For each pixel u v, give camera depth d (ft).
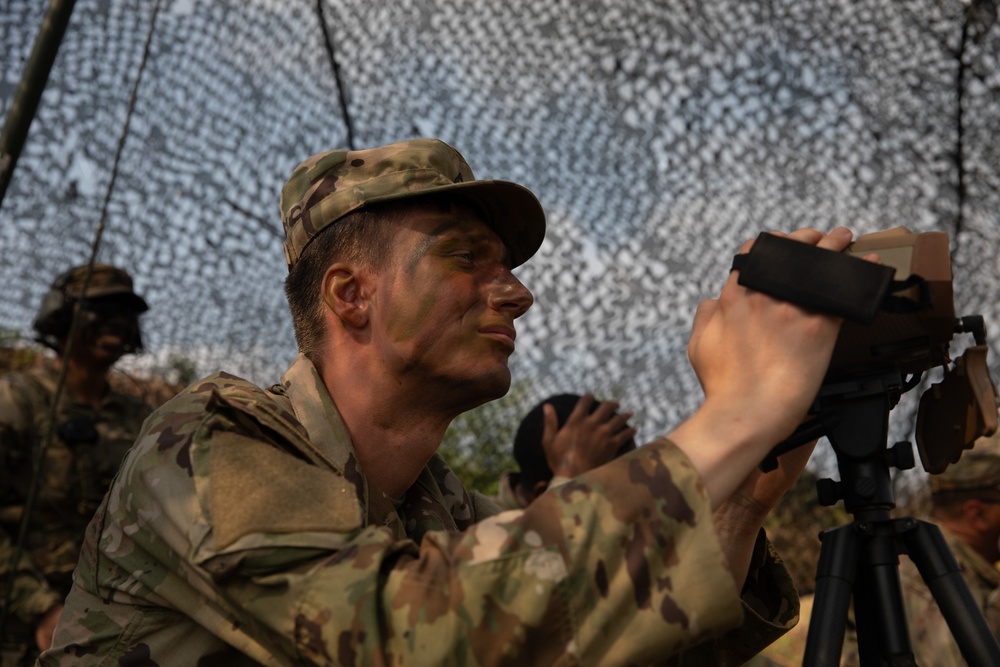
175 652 3.65
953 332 3.64
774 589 4.35
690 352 3.43
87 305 11.22
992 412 3.67
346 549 3.22
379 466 4.29
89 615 3.82
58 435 11.25
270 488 3.38
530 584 2.97
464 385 4.19
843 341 3.66
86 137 11.09
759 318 3.26
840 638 3.51
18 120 6.82
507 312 4.27
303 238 4.46
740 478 3.15
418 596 3.04
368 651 3.02
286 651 3.26
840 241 3.43
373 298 4.26
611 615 2.97
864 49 10.91
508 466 12.39
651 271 11.10
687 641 3.00
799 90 11.00
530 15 11.27
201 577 3.42
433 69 11.35
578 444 8.13
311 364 4.29
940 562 3.60
